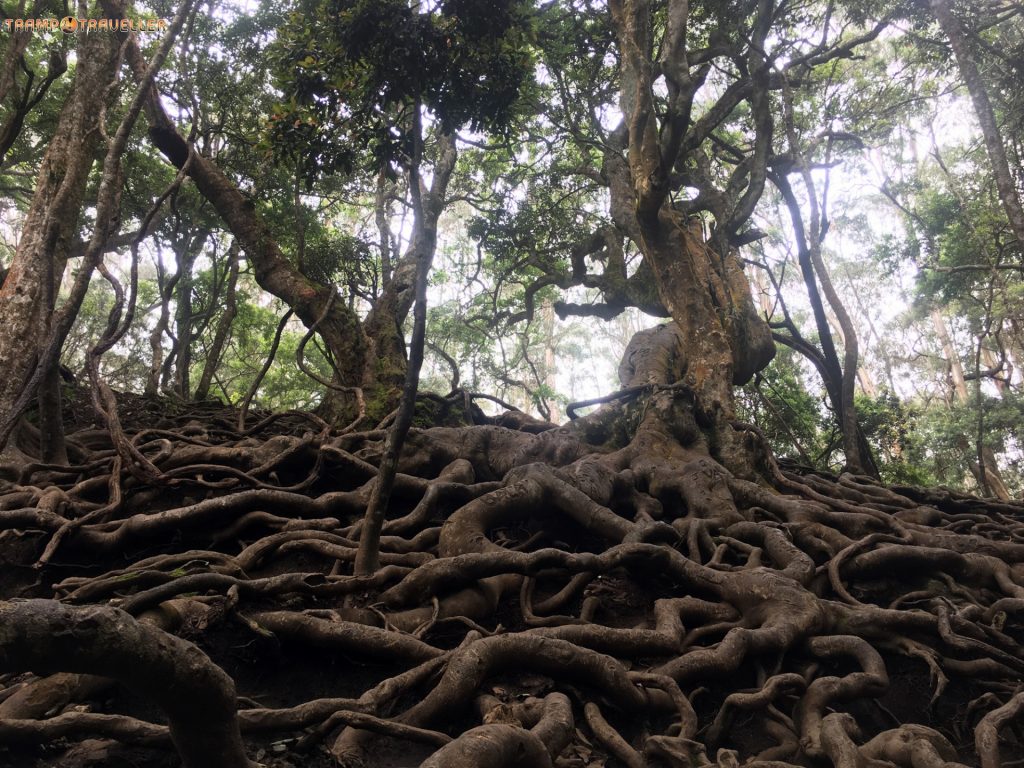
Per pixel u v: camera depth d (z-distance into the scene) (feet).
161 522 20.66
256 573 20.18
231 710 9.94
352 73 23.61
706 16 46.88
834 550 25.08
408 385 18.80
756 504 28.32
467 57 22.66
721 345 35.83
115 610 8.47
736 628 18.26
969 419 79.05
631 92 39.04
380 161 24.29
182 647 9.14
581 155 62.69
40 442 26.21
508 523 24.13
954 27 37.63
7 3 47.32
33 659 7.85
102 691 14.12
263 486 23.91
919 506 31.83
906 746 14.03
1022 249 36.09
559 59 47.44
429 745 13.34
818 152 63.36
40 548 20.86
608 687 15.42
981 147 63.26
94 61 31.94
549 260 61.98
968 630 20.48
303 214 55.01
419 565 20.27
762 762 14.10
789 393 65.46
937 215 66.28
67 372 37.60
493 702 14.07
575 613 21.12
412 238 43.45
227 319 54.03
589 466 26.99
